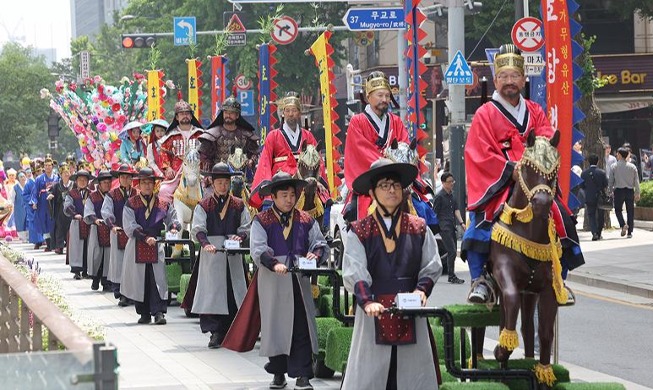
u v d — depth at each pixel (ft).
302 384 42.45
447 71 93.50
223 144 69.41
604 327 59.98
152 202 63.26
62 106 106.42
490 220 35.27
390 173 32.60
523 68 36.63
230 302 53.67
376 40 202.18
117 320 64.59
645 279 78.07
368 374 32.48
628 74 178.40
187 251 73.26
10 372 20.07
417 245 32.94
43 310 25.03
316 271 41.52
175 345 54.65
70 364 19.19
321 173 56.59
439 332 40.22
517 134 36.32
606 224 118.52
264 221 43.09
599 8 186.19
